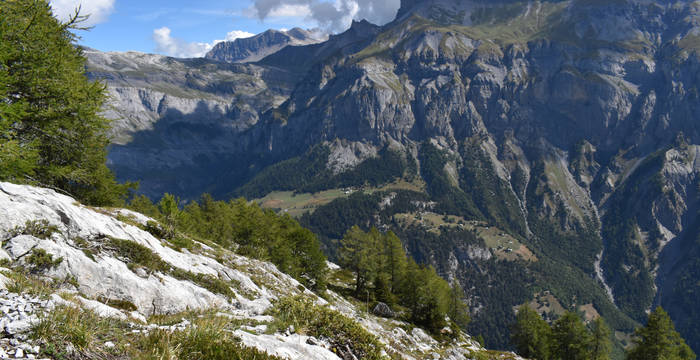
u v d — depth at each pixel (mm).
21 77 17281
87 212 16156
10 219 11922
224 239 54344
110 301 12453
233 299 19266
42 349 5605
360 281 75875
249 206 64750
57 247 12328
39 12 17672
